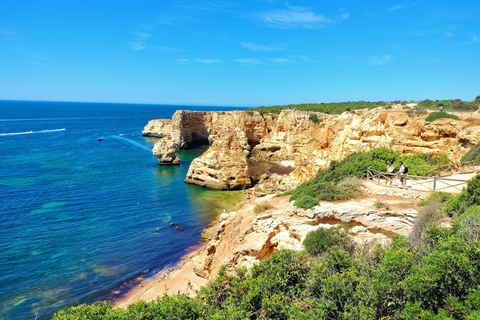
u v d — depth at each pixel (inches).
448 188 768.9
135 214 1706.4
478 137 1051.9
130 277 1099.9
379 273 417.4
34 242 1316.4
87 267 1151.6
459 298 345.7
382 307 386.9
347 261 510.6
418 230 588.7
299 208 778.8
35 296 968.9
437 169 982.4
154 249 1310.3
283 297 479.2
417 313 336.5
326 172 1256.8
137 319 513.0
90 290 1013.8
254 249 786.8
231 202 1948.8
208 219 1654.8
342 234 654.5
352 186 844.0
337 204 754.8
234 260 824.9
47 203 1823.3
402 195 760.3
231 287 569.6
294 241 763.4
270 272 554.9
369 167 959.0
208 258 1015.0
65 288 1017.5
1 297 951.6
